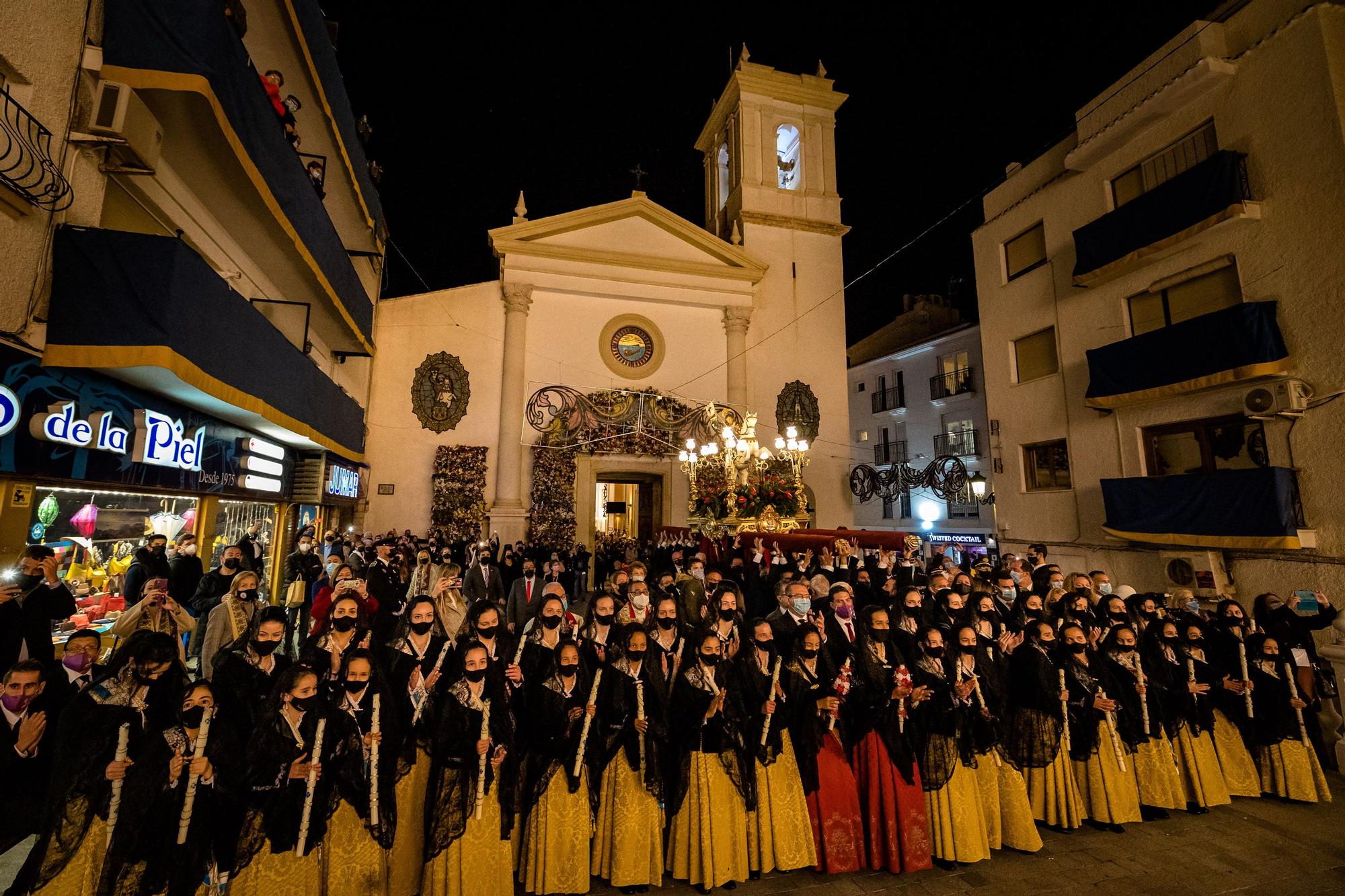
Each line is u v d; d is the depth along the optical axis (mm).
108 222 5543
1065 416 11125
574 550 14289
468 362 16562
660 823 3973
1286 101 7867
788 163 20906
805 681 4324
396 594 7445
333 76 10742
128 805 2803
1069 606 5691
